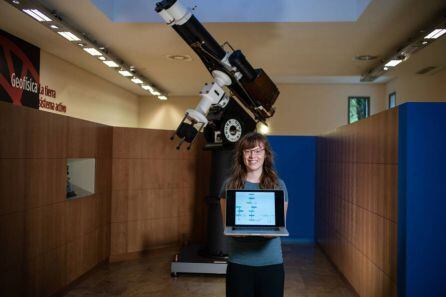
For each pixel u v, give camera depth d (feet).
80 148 13.47
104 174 15.60
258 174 6.69
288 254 18.20
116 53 19.26
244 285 6.13
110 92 28.25
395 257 8.84
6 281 9.50
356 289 12.39
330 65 21.34
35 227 10.74
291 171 21.09
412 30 15.20
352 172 13.07
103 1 13.91
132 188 16.80
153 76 25.32
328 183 17.46
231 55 12.28
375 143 10.48
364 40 16.52
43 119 11.10
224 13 14.34
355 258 12.55
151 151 17.38
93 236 14.61
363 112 32.81
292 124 33.01
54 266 11.78
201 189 18.88
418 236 8.08
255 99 13.61
